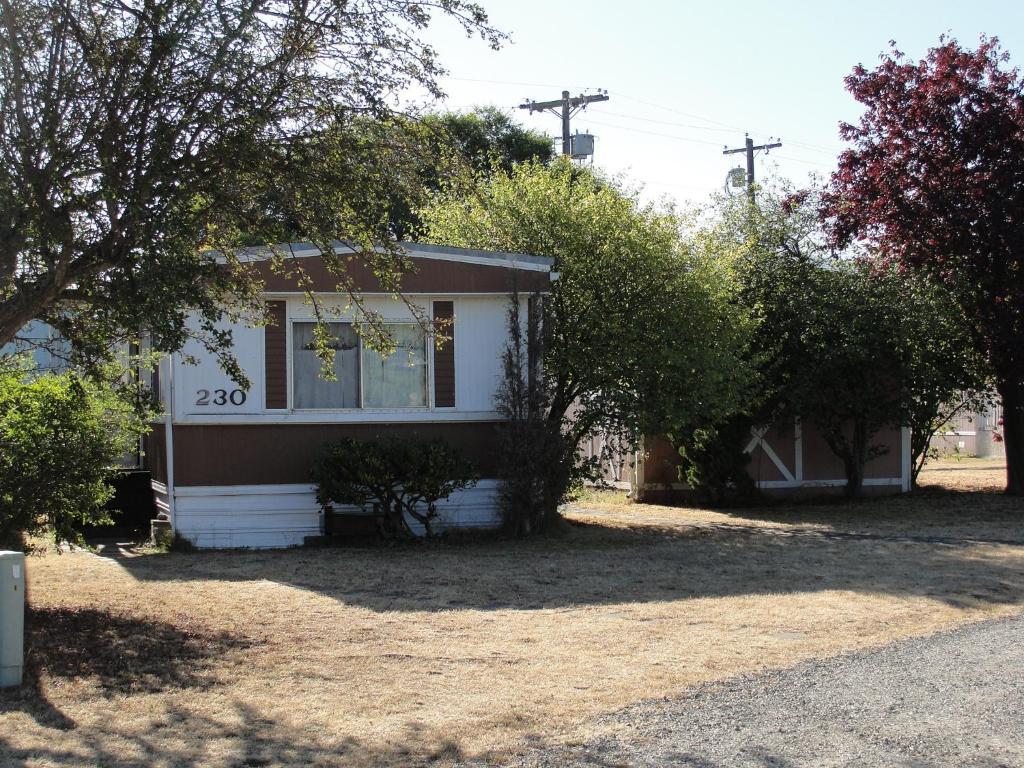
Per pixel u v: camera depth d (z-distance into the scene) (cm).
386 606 852
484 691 600
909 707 570
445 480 1222
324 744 508
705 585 953
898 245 1684
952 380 1725
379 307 1275
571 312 1398
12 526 832
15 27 696
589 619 800
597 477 1379
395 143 812
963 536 1314
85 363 780
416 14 784
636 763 482
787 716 554
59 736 515
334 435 1273
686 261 1431
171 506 1230
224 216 773
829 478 1839
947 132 1633
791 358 1670
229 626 775
